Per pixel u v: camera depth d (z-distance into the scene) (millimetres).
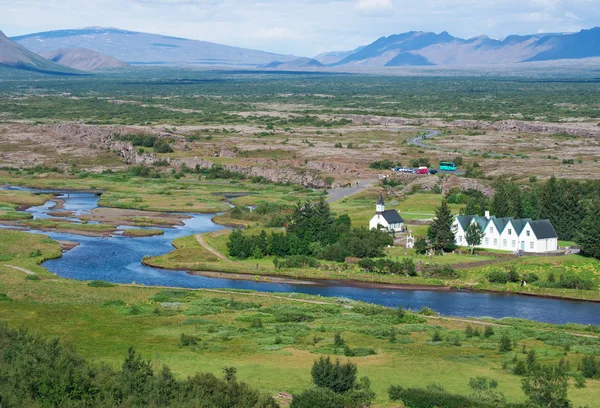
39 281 162750
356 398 87312
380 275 172500
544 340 121562
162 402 83188
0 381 86750
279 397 90688
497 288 161875
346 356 111125
